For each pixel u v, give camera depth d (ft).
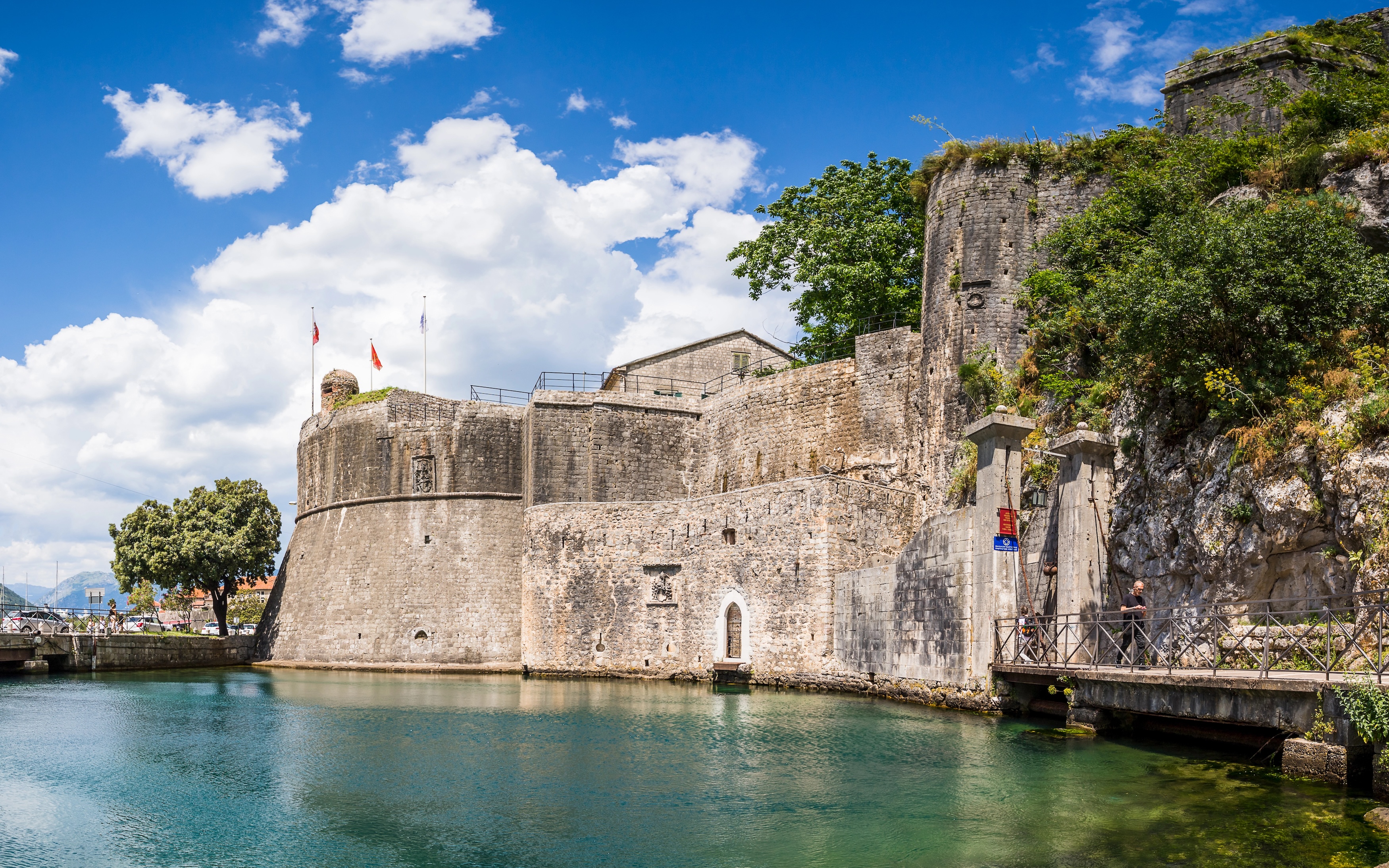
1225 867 44.91
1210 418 80.64
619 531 152.05
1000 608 91.40
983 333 136.67
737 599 136.56
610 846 54.13
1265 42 129.29
